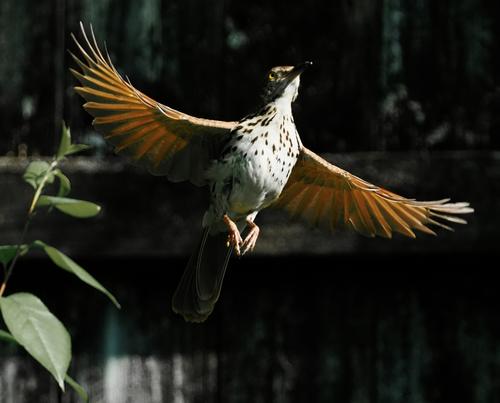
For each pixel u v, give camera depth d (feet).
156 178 30.45
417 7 32.68
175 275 31.27
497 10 32.60
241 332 31.76
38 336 20.18
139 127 23.34
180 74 32.45
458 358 31.58
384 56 32.63
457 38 32.71
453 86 32.45
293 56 32.50
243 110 32.35
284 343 31.73
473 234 30.63
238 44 32.55
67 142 22.82
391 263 31.63
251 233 24.89
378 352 31.73
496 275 31.50
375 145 32.17
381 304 31.71
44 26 32.22
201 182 24.76
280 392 31.68
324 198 26.96
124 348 31.35
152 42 32.53
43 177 22.45
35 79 31.96
